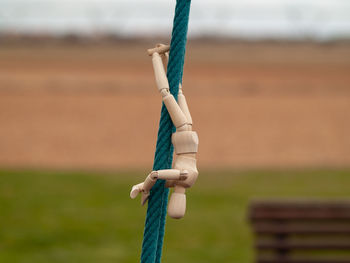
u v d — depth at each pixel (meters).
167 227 9.55
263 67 54.88
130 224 9.71
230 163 16.88
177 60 1.73
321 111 26.42
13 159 17.17
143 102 29.41
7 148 18.84
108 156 17.88
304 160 17.33
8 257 7.89
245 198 11.88
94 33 88.12
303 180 14.02
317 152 18.56
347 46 84.94
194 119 24.52
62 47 80.94
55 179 13.79
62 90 34.25
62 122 23.64
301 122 23.78
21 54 68.06
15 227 9.48
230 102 29.66
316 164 16.64
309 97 31.64
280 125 23.17
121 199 11.70
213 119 24.58
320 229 5.22
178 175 1.62
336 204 5.16
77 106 27.88
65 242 8.66
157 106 28.05
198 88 36.12
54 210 10.67
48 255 7.99
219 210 10.77
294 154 18.28
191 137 1.66
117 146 19.34
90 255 7.96
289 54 72.50
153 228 1.71
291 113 25.98
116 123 23.45
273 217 5.22
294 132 21.80
